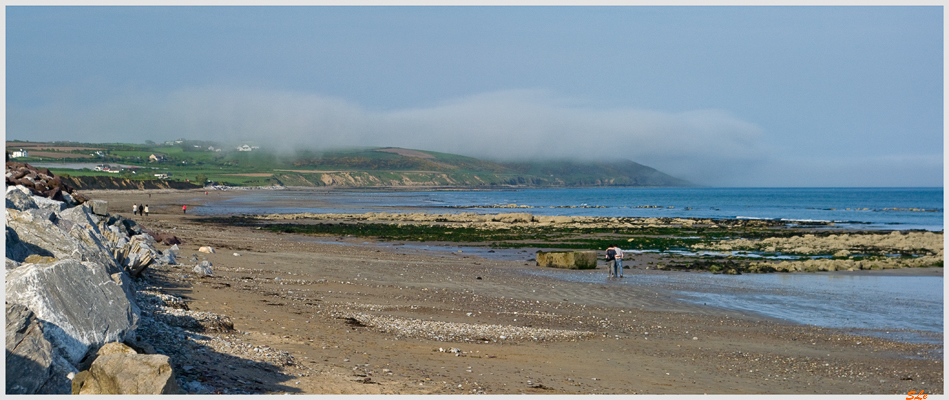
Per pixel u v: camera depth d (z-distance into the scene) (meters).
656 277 28.20
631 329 16.66
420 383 9.27
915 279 27.98
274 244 38.81
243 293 17.50
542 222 70.19
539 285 24.88
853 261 32.22
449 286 23.50
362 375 9.45
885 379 12.06
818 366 13.05
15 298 6.80
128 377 6.33
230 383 7.86
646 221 72.00
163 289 16.02
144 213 72.94
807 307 20.98
